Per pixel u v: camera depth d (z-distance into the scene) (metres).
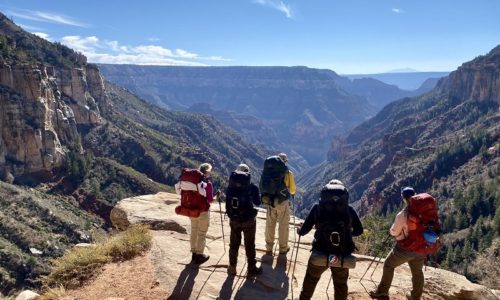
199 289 10.27
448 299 11.87
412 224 9.65
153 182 167.88
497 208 104.75
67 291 10.66
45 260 80.81
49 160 149.88
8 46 160.38
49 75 185.38
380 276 12.53
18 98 147.00
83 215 126.06
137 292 10.16
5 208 96.06
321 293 10.95
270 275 11.36
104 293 10.25
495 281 32.31
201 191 11.21
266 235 12.60
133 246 12.45
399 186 179.50
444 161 180.38
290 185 11.98
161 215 16.52
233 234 10.87
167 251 12.31
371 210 188.12
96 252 12.39
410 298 10.87
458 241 96.81
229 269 11.10
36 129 148.62
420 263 9.98
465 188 146.38
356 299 10.79
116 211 17.28
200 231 11.62
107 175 155.75
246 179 10.65
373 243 23.62
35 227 93.75
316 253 8.88
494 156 160.25
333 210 8.85
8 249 77.12
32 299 10.80
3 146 141.50
